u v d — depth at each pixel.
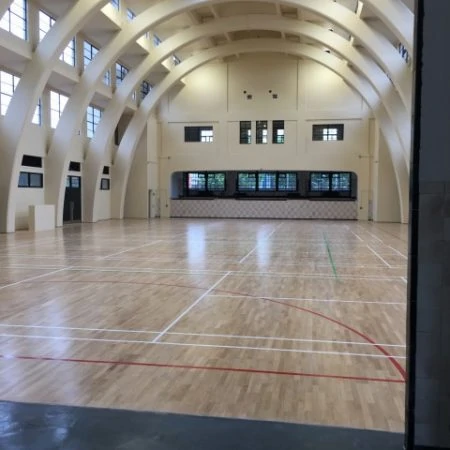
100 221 28.80
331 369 5.24
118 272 11.55
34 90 19.62
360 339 6.35
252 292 9.33
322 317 7.48
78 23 19.44
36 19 20.11
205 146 32.75
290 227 25.73
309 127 31.61
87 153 27.38
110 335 6.47
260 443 3.51
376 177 30.28
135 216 32.41
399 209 30.03
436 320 3.20
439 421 3.23
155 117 33.06
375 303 8.45
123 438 3.57
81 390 4.64
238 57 31.73
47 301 8.48
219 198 33.75
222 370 5.19
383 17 17.03
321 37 24.27
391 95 23.83
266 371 5.17
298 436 3.62
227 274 11.34
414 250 3.20
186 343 6.14
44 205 22.77
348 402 4.39
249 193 34.03
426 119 3.13
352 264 12.96
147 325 6.97
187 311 7.82
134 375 5.04
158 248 16.31
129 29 22.69
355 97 31.00
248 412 4.16
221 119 32.41
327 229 24.44
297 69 31.48
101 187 29.55
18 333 6.55
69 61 22.84
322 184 33.28
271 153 32.00
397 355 5.72
